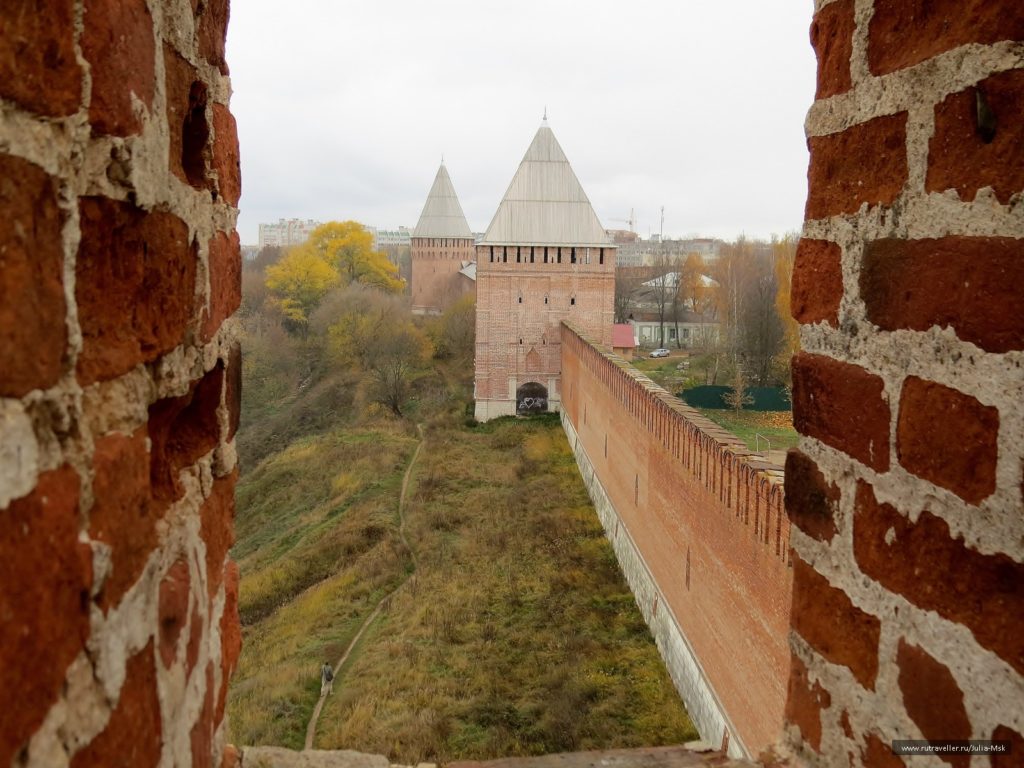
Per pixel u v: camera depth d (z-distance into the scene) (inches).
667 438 541.0
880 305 85.6
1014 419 67.6
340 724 482.3
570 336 1201.4
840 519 92.8
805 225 102.3
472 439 1244.5
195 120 82.4
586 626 598.5
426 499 948.0
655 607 570.3
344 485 1085.8
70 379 49.6
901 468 81.8
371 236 2655.0
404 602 670.5
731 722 397.1
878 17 86.4
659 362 1868.8
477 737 455.2
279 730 481.7
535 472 1043.9
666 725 466.9
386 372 1541.6
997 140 69.9
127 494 57.2
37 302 45.6
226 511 92.5
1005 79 68.8
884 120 85.1
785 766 101.5
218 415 88.0
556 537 792.9
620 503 723.4
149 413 67.5
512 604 642.8
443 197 2694.4
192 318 75.3
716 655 424.2
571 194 1373.0
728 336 1665.8
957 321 74.0
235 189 96.1
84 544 48.8
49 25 46.9
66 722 46.7
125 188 57.4
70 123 49.5
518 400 1385.3
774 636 336.2
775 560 337.7
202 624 79.4
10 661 40.6
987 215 70.7
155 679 62.6
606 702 490.3
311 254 2428.6
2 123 42.7
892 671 82.8
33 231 45.5
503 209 1360.7
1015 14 68.2
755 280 1803.6
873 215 87.1
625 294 2620.6
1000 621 68.8
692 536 474.9
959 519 73.6
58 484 46.8
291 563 829.8
